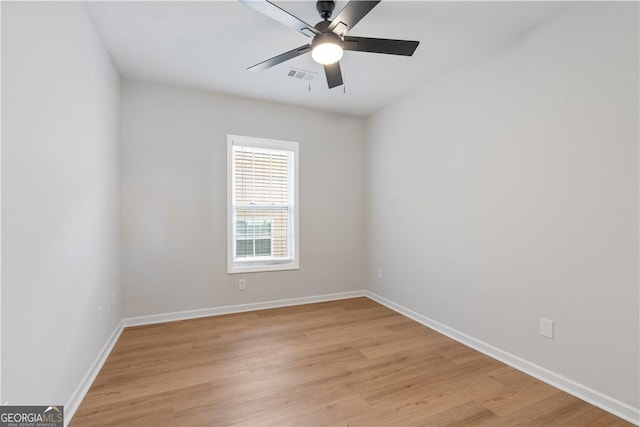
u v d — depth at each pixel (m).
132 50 2.53
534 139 2.16
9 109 1.15
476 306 2.61
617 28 1.73
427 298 3.15
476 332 2.61
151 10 2.02
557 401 1.86
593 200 1.83
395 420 1.69
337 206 4.09
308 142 3.92
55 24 1.52
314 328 3.05
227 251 3.48
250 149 3.65
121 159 3.03
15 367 1.18
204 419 1.69
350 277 4.18
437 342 2.73
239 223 3.62
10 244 1.16
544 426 1.65
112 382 2.05
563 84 1.98
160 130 3.19
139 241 3.11
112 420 1.68
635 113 1.66
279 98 3.58
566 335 1.97
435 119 3.06
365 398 1.89
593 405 1.82
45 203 1.42
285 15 1.72
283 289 3.78
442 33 2.28
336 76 2.38
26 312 1.26
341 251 4.12
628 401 1.69
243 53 2.60
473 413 1.75
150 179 3.15
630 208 1.68
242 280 3.56
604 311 1.79
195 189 3.33
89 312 2.04
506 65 2.36
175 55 2.62
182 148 3.28
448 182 2.90
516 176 2.28
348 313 3.52
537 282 2.14
